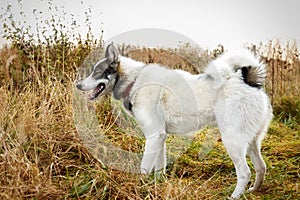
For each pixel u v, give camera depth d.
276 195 2.44
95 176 2.31
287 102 4.31
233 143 2.42
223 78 2.46
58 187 2.22
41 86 3.15
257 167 2.51
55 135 2.68
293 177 2.71
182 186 2.40
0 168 2.22
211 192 2.38
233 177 2.72
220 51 4.23
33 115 2.74
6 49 3.78
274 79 4.66
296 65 4.76
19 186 2.05
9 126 2.63
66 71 3.57
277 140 3.51
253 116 2.42
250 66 2.46
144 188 2.27
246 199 2.28
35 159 2.33
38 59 3.60
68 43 3.83
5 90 3.11
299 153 3.06
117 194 2.18
